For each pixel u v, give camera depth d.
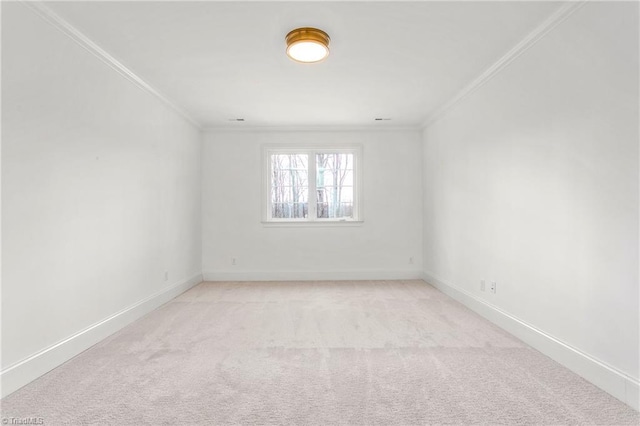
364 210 5.83
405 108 4.78
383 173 5.84
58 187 2.53
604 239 2.10
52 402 1.98
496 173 3.37
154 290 4.04
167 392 2.09
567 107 2.39
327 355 2.65
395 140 5.85
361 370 2.38
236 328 3.31
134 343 2.91
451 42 2.90
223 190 5.79
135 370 2.39
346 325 3.39
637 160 1.88
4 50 2.10
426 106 4.69
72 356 2.62
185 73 3.53
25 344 2.23
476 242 3.81
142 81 3.68
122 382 2.22
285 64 3.34
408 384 2.18
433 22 2.60
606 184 2.08
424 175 5.69
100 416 1.84
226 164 5.79
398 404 1.95
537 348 2.73
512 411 1.87
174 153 4.63
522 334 2.93
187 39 2.84
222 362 2.52
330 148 5.88
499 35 2.78
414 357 2.60
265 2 2.35
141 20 2.55
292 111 4.91
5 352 2.09
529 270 2.85
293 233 5.81
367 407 1.92
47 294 2.41
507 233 3.18
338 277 5.80
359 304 4.20
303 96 4.27
